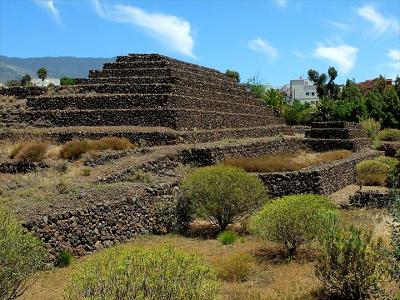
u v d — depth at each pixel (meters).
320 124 46.62
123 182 20.44
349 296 11.38
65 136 31.34
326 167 24.94
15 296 9.93
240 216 18.69
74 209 15.33
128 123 33.78
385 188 26.80
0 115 36.16
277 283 12.27
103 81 40.88
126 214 17.38
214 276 8.99
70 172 22.50
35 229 13.59
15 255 9.41
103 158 24.91
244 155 31.31
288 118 73.81
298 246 15.20
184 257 8.69
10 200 15.94
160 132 30.31
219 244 16.41
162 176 22.75
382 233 13.66
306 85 144.75
